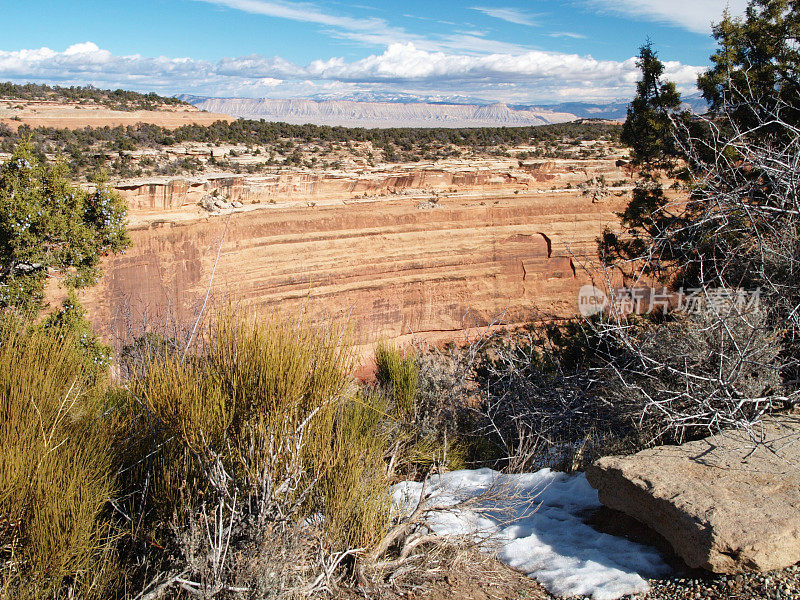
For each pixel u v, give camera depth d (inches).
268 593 112.5
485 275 2027.6
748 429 174.9
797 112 502.0
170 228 1483.8
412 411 273.4
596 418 254.4
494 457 266.1
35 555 111.7
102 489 129.8
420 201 1911.9
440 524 170.9
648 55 800.3
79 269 615.5
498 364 334.6
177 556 124.7
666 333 233.8
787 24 617.6
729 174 236.1
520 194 2014.0
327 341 170.2
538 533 179.3
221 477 127.6
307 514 141.4
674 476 168.9
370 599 131.3
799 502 150.3
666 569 152.8
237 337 163.0
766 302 222.8
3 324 177.0
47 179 594.6
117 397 185.0
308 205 1754.4
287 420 143.5
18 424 133.0
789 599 127.6
